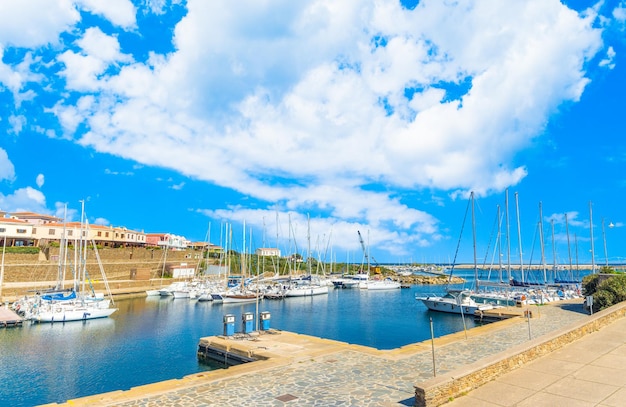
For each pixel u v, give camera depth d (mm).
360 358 18469
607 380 12531
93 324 43156
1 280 57906
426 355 18953
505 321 30703
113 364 27094
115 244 106062
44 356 29453
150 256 96000
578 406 10672
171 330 39844
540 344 15461
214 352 25484
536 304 45844
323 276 111562
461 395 11758
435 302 53281
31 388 22469
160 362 27375
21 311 45469
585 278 45656
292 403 12453
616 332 19031
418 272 187125
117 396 13164
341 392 13461
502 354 13953
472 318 47625
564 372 13508
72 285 68125
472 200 64125
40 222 93500
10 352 30734
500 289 61250
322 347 22438
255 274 104938
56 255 70625
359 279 115062
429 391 10883
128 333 38250
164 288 77938
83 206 60125
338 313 53844
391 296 81938
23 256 65188
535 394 11664
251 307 59406
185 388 14055
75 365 26969
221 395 13281
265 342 24406
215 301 64125
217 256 115000
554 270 82000
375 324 44281
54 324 42875
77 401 12727
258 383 14602
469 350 19984
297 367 16922
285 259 126000
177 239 147750
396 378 15086
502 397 11539
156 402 12641
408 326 42812
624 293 33156
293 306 62219
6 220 80812
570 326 18094
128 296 71438
